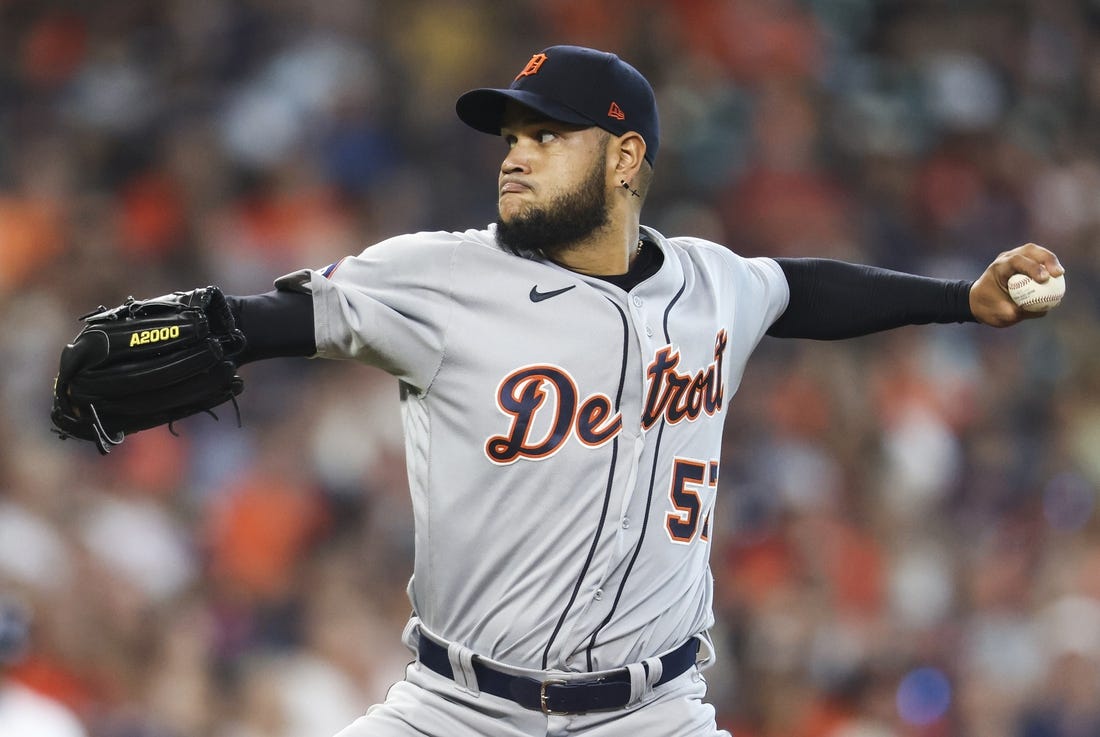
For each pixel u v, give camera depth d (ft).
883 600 106.01
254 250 119.85
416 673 37.17
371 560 92.27
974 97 163.22
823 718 90.33
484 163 137.39
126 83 130.11
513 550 35.42
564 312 36.04
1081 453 127.95
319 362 105.60
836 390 119.85
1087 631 97.91
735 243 141.69
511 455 35.27
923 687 94.94
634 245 38.91
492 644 35.76
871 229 147.64
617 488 35.58
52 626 70.38
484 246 36.52
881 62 165.89
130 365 34.19
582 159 37.19
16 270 111.75
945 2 169.89
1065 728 91.71
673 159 144.46
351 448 101.55
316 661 80.79
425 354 35.58
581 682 35.65
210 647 78.18
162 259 118.01
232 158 125.49
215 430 99.91
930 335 130.00
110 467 93.91
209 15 135.85
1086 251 158.61
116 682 72.02
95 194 121.08
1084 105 174.09
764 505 106.52
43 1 135.03
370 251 36.58
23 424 92.94
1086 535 119.65
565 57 37.52
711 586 38.73
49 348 104.42
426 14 144.05
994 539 116.88
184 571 87.86
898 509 115.03
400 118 136.36
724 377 38.60
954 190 155.02
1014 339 135.13
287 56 134.51
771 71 156.35
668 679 36.81
